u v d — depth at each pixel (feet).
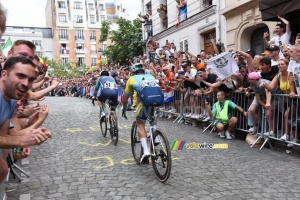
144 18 61.05
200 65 25.57
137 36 68.18
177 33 51.34
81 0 189.98
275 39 23.81
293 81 16.26
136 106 15.78
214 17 39.58
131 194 11.57
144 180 13.06
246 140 19.62
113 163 15.56
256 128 19.04
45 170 14.53
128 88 14.52
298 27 26.20
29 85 6.79
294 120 16.47
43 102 51.44
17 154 12.99
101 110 21.68
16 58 6.68
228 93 21.40
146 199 11.09
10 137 6.28
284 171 13.85
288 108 16.74
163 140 12.64
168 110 30.48
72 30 188.34
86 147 18.94
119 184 12.62
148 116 13.96
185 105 27.09
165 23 57.72
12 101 7.29
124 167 14.90
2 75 6.71
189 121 26.84
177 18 50.44
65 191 11.99
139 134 14.26
